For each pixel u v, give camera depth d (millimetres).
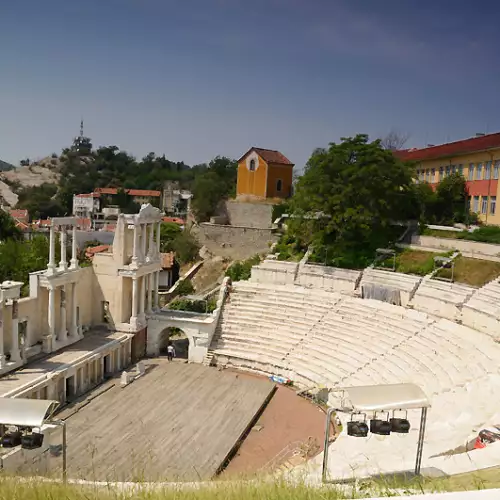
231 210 80562
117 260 47531
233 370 46312
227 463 30156
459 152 62562
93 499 12727
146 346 50312
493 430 21359
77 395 39094
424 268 50562
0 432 28391
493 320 38344
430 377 34438
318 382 41156
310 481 15320
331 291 53031
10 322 37469
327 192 57125
